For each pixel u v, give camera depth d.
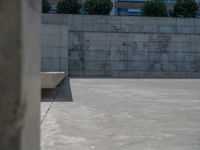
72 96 10.97
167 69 24.06
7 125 1.32
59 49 22.41
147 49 23.95
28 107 1.45
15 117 1.32
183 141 5.11
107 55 23.64
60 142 4.94
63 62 22.50
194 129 6.02
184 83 17.61
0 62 1.32
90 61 23.50
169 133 5.67
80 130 5.80
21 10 1.33
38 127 1.79
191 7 30.53
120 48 23.73
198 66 24.19
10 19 1.32
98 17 24.94
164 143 4.98
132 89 13.82
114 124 6.39
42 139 5.11
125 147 4.72
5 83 1.32
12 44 1.32
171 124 6.48
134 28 25.27
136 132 5.71
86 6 29.59
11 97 1.32
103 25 25.03
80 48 23.36
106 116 7.25
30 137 1.53
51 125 6.16
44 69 22.30
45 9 29.83
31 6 1.52
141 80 19.72
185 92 12.92
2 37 1.31
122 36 23.75
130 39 23.80
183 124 6.49
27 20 1.42
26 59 1.40
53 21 24.58
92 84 16.16
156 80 19.91
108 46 23.66
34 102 1.63
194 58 24.16
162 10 29.45
